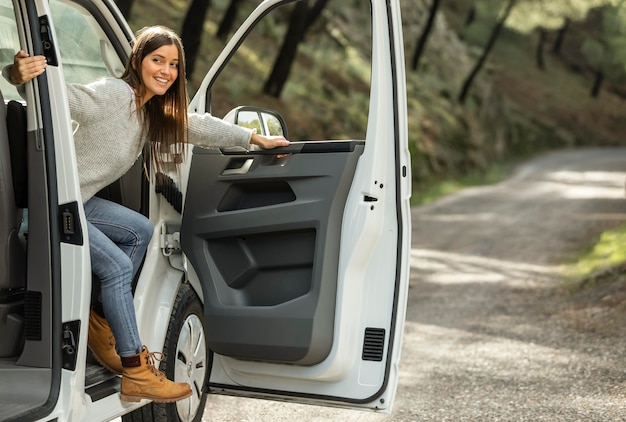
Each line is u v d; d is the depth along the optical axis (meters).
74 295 3.11
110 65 4.01
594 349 6.90
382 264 3.77
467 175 32.66
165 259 3.96
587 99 64.94
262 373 3.96
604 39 63.78
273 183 3.95
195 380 4.10
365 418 5.00
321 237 3.75
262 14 4.22
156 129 3.61
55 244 3.09
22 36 3.06
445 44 43.34
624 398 5.45
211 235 4.00
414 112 31.97
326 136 23.19
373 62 3.74
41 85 3.07
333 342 3.75
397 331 3.76
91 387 3.33
